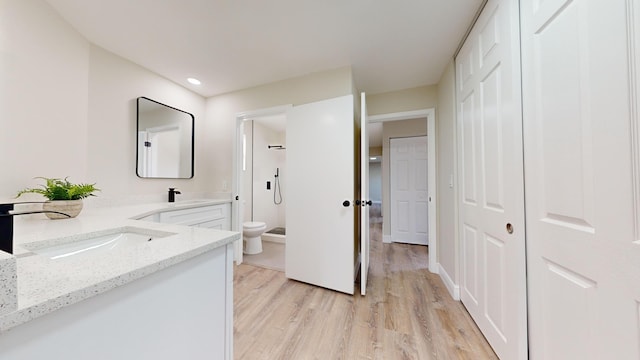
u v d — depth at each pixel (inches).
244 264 113.1
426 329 63.2
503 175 50.0
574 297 33.8
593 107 30.6
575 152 33.5
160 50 80.2
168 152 100.3
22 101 54.9
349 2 59.2
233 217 112.0
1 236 24.9
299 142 94.8
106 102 79.0
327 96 93.3
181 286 29.2
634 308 25.9
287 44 76.9
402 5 60.1
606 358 29.0
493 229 54.3
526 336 43.9
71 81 67.6
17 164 53.9
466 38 71.3
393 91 111.9
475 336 60.2
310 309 73.4
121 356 22.6
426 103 106.7
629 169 26.3
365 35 72.4
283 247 143.3
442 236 98.0
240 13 63.2
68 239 37.0
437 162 104.4
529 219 43.4
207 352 33.3
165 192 99.7
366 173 88.8
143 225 45.2
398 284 92.4
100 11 62.4
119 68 83.1
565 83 35.0
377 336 60.4
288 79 100.8
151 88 94.0
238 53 82.1
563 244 35.8
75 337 19.3
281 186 189.6
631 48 25.9
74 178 68.6
